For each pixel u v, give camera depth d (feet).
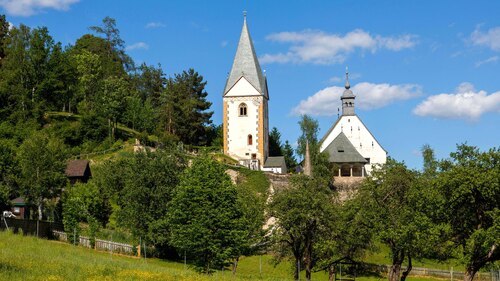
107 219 264.52
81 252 172.04
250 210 215.51
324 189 176.35
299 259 172.04
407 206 159.74
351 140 398.01
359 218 163.53
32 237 191.11
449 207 150.30
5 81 396.78
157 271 129.90
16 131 363.56
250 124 372.38
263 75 386.52
